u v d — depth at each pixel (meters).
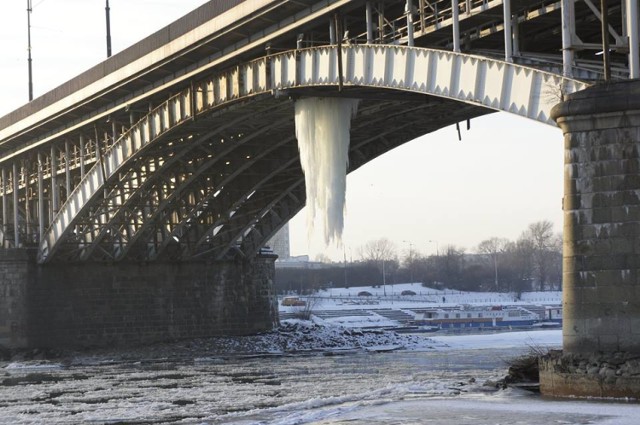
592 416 35.12
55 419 51.81
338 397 49.97
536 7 55.09
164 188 97.50
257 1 68.69
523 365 49.34
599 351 39.94
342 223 69.88
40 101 99.38
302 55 68.69
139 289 109.62
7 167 116.50
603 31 41.03
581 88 45.06
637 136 39.59
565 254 40.88
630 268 39.44
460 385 51.38
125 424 48.50
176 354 103.12
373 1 63.53
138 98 88.50
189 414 51.78
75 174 107.88
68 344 107.94
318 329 114.81
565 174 40.91
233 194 100.31
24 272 107.81
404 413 39.97
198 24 75.44
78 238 104.75
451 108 77.06
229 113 80.25
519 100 50.50
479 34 58.56
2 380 81.38
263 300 114.88
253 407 53.97
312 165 70.50
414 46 59.22
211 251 110.00
